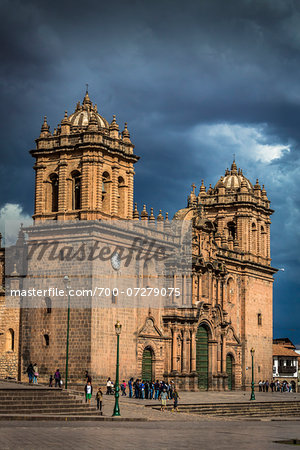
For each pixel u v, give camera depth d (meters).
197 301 97.00
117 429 46.66
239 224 113.00
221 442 40.31
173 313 92.12
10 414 51.00
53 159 84.56
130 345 83.44
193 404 74.06
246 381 107.56
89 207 80.25
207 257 100.56
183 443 38.97
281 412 81.38
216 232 108.12
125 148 86.50
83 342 77.50
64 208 82.00
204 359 98.75
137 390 77.25
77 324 78.19
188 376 93.44
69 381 77.56
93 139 81.75
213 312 100.31
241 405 79.94
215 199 115.69
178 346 92.81
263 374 112.31
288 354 140.88
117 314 81.62
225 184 117.81
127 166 86.81
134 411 63.31
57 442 36.72
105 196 83.69
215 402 78.06
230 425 56.56
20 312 82.88
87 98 90.88
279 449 37.34
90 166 81.12
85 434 41.62
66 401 56.59
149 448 36.00
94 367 77.25
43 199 84.31
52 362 79.12
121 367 81.69
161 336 90.44
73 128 86.81
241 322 108.94
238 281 109.44
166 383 83.62
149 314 88.25
